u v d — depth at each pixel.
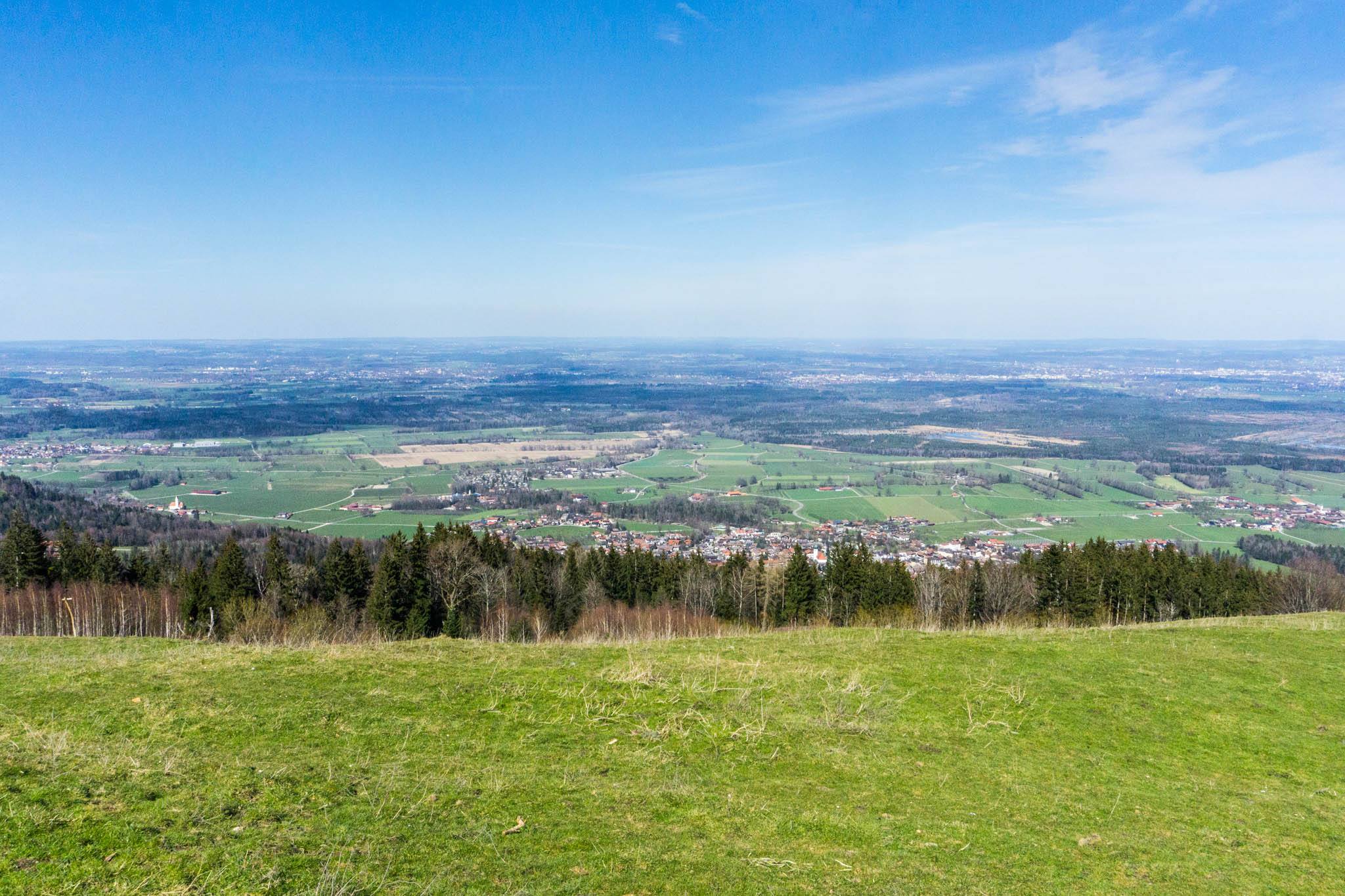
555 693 17.52
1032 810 13.35
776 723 16.47
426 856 10.22
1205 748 16.41
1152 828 13.01
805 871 10.76
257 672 18.14
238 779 11.91
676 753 14.69
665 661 20.66
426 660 19.88
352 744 14.16
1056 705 18.23
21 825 9.77
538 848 10.72
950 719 17.22
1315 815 13.84
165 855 9.48
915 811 12.97
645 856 10.75
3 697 15.64
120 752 12.72
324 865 9.64
